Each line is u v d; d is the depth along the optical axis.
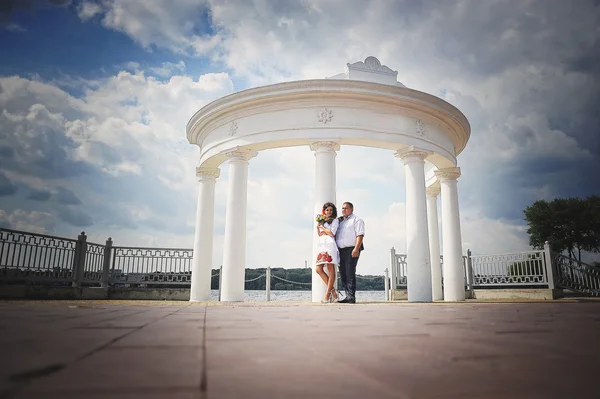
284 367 1.63
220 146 17.70
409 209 16.42
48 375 1.43
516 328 3.49
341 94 15.83
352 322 4.14
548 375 1.48
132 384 1.30
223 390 1.23
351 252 12.76
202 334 2.85
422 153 16.70
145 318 4.47
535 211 36.31
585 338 2.71
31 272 13.49
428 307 8.95
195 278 18.61
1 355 1.88
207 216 19.31
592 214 34.25
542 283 19.38
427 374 1.50
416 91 16.12
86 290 15.85
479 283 23.20
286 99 16.12
